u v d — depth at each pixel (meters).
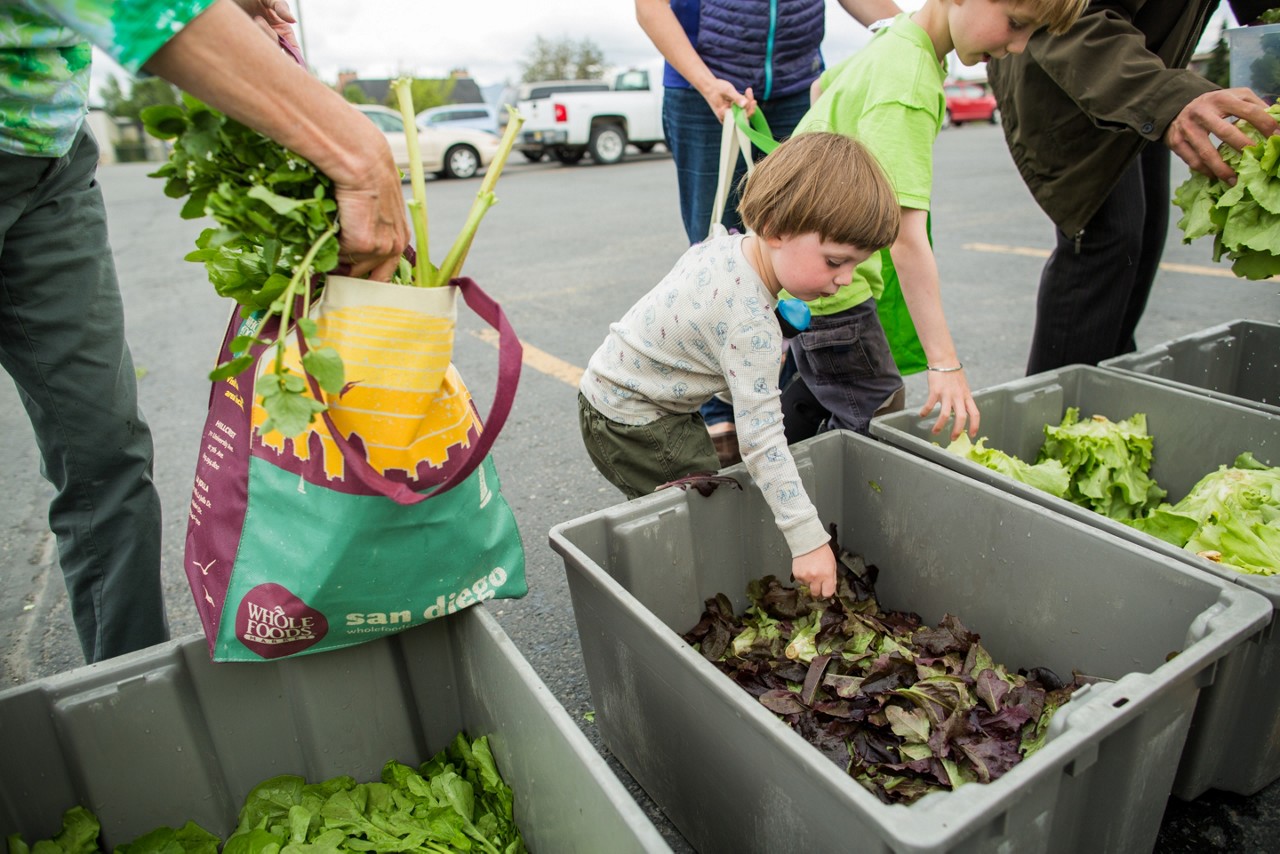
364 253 1.09
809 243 1.46
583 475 2.87
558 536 1.50
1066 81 1.97
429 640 1.47
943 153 12.82
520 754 1.31
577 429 3.25
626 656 1.44
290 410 0.98
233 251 1.16
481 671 1.39
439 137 13.74
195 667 1.33
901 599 1.91
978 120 22.59
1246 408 1.96
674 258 6.23
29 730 1.23
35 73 1.18
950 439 2.07
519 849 1.35
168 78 0.95
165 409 3.69
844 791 0.95
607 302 5.10
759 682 1.60
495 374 3.92
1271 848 1.45
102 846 1.33
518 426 3.31
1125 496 2.06
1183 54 2.21
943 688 1.47
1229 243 1.80
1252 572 1.58
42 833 1.27
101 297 1.46
